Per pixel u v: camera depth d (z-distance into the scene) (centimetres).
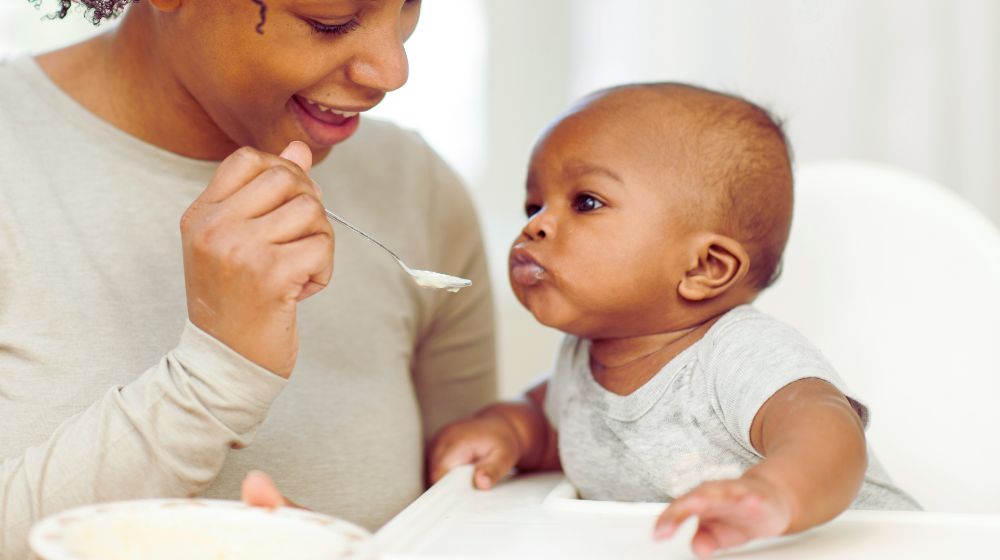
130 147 95
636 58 209
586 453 103
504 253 218
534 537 76
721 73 204
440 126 222
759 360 89
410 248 115
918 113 200
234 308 73
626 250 96
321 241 75
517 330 218
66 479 75
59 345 87
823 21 201
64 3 91
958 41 199
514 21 218
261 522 58
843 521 77
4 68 99
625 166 97
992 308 121
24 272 87
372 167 117
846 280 128
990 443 120
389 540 74
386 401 105
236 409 75
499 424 113
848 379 126
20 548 75
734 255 98
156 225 95
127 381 88
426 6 219
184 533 57
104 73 97
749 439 87
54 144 94
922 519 77
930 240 125
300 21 80
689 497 61
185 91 93
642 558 70
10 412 85
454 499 92
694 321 99
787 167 104
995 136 199
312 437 97
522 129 220
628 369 100
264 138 89
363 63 84
